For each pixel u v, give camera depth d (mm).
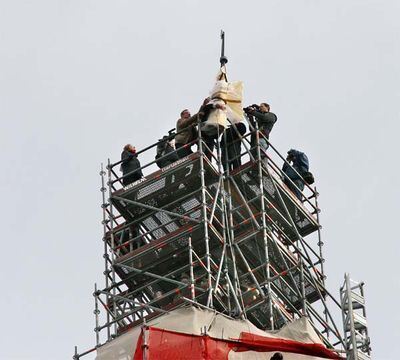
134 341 96938
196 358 94312
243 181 107188
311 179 110375
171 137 107375
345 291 101062
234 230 105688
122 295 104875
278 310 102375
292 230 108750
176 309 97062
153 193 105750
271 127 108938
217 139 106938
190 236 102625
